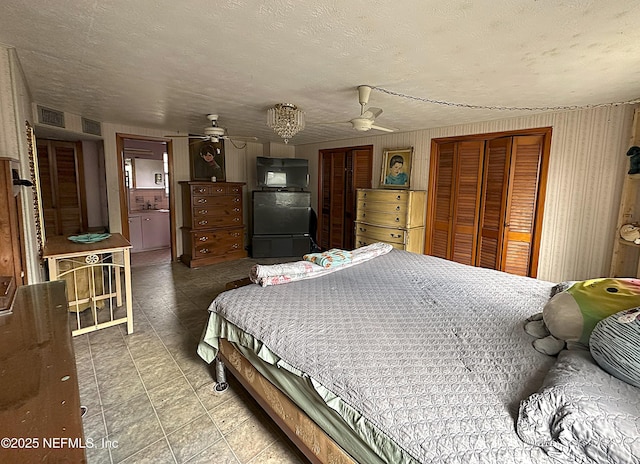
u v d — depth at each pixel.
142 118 4.00
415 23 1.54
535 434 0.88
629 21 1.47
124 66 2.20
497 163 3.76
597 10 1.38
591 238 3.21
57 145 4.71
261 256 5.60
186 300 3.60
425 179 4.43
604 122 3.04
